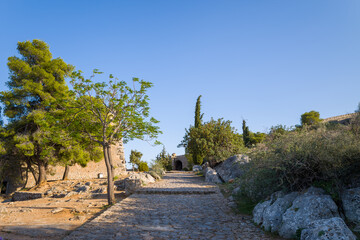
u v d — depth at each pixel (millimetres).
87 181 22688
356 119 11000
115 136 14570
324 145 7523
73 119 13508
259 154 9336
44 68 24016
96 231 7594
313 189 7398
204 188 16703
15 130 22375
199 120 40531
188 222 8641
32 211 11641
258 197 10016
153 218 9250
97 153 26344
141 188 16609
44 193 19344
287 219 6859
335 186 7250
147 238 6914
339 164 7207
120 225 8289
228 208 10758
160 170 31078
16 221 9352
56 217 10094
